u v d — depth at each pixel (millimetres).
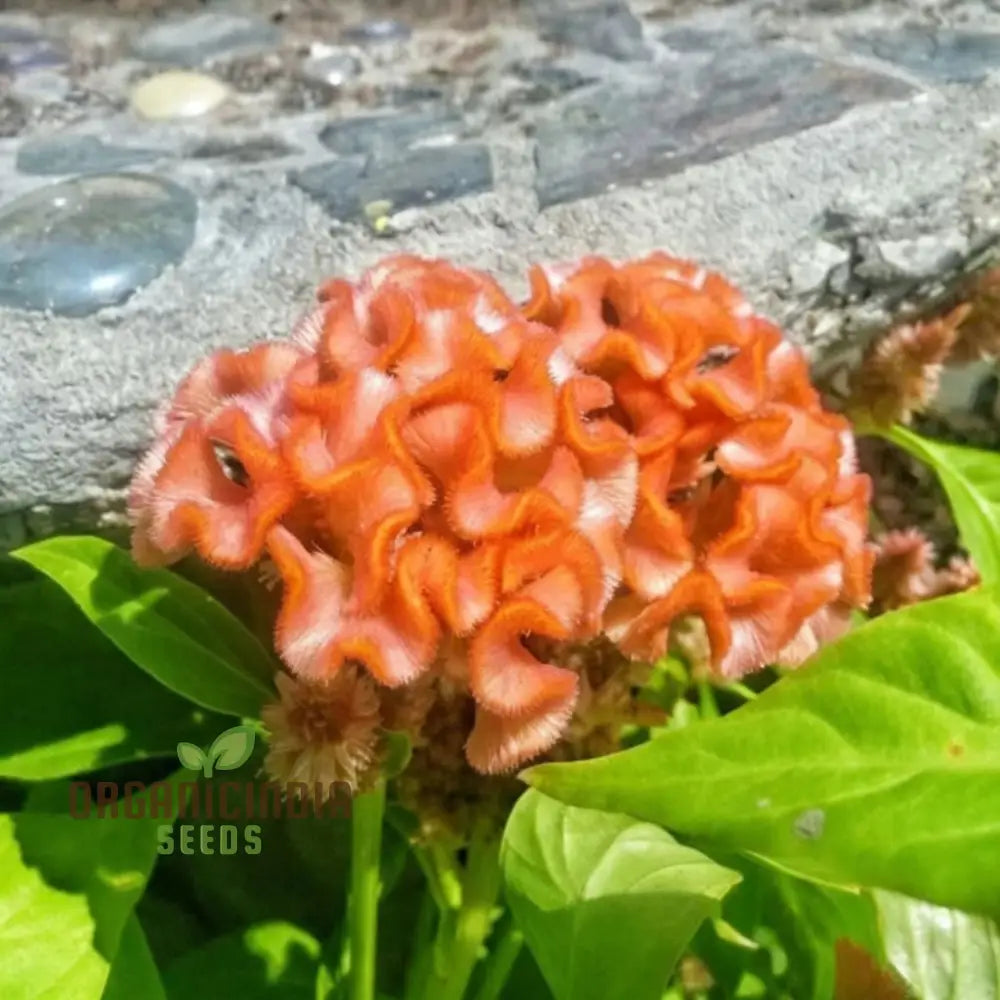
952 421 422
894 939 236
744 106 351
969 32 409
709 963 331
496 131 352
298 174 329
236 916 372
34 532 278
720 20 430
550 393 229
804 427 259
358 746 238
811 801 186
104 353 271
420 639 218
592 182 318
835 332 322
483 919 289
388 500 219
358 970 290
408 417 226
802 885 292
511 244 304
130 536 281
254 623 290
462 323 234
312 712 237
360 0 449
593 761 195
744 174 318
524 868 267
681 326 250
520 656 230
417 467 222
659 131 341
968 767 183
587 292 264
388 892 372
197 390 249
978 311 338
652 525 242
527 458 234
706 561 247
